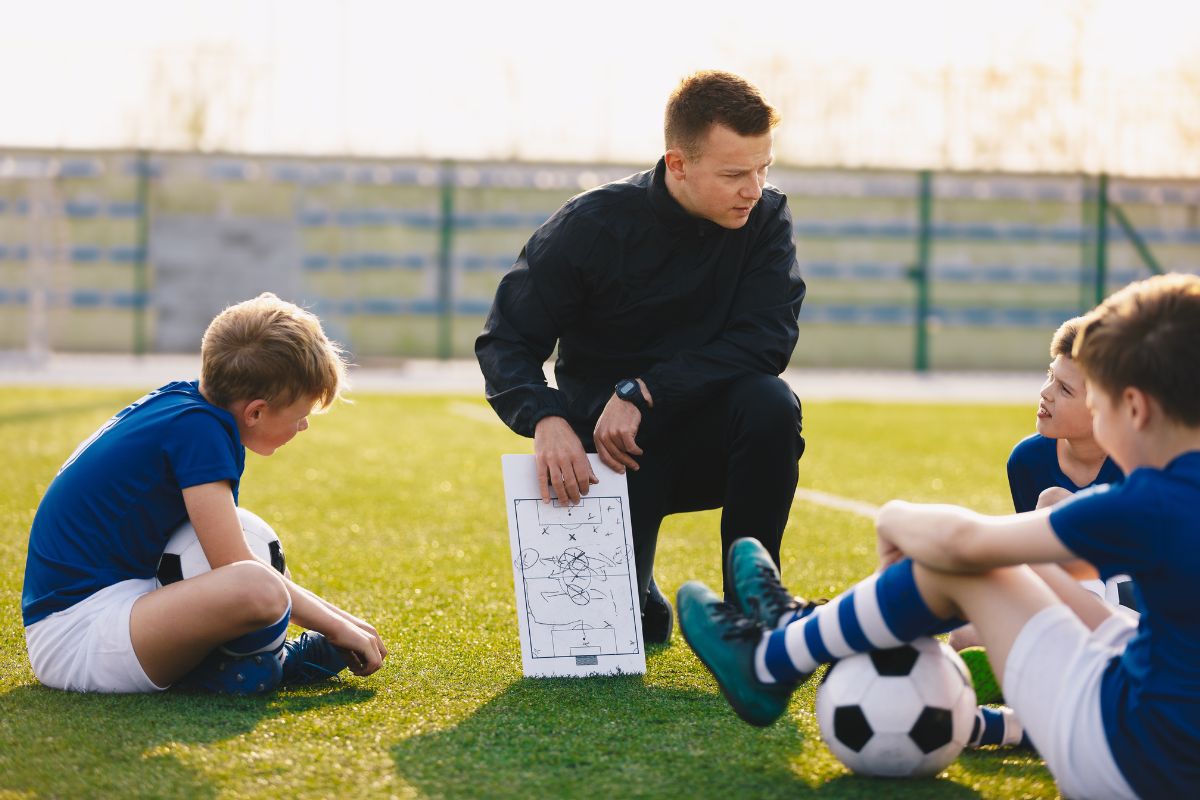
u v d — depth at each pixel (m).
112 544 2.64
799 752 2.34
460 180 18.11
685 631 2.37
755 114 2.93
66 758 2.22
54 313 17.75
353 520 5.55
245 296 18.06
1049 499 2.65
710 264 3.21
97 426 9.23
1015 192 18.42
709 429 3.21
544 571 2.98
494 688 2.79
